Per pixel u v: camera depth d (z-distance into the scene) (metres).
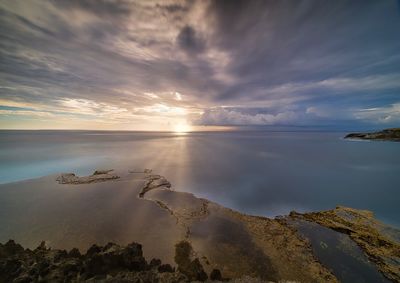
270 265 9.88
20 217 14.73
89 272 7.61
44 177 26.19
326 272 9.52
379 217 16.05
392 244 11.77
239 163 37.50
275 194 21.66
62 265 7.86
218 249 11.05
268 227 13.80
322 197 20.94
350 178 28.58
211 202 18.47
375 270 9.70
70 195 19.56
